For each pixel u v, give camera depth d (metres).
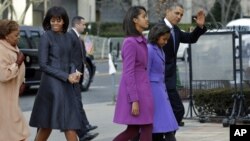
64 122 28.08
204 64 43.56
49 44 28.45
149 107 26.42
